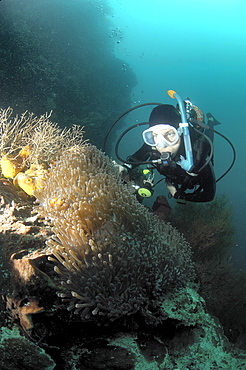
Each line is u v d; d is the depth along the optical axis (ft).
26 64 27.61
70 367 5.48
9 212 7.86
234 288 13.00
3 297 5.95
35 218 7.75
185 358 6.41
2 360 5.06
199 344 6.73
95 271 6.02
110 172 9.74
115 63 45.39
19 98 26.18
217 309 11.84
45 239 6.91
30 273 5.75
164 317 6.67
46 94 28.68
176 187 11.36
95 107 36.01
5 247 6.52
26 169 10.23
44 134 10.57
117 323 6.15
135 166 11.23
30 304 5.68
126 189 8.23
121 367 5.67
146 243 7.09
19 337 5.54
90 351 5.84
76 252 6.33
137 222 7.27
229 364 6.53
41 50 32.04
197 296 7.92
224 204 19.60
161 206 12.99
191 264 9.02
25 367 5.11
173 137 9.93
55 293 5.75
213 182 10.84
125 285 6.21
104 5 47.09
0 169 10.26
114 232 6.82
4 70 25.70
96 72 40.73
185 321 6.98
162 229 8.84
